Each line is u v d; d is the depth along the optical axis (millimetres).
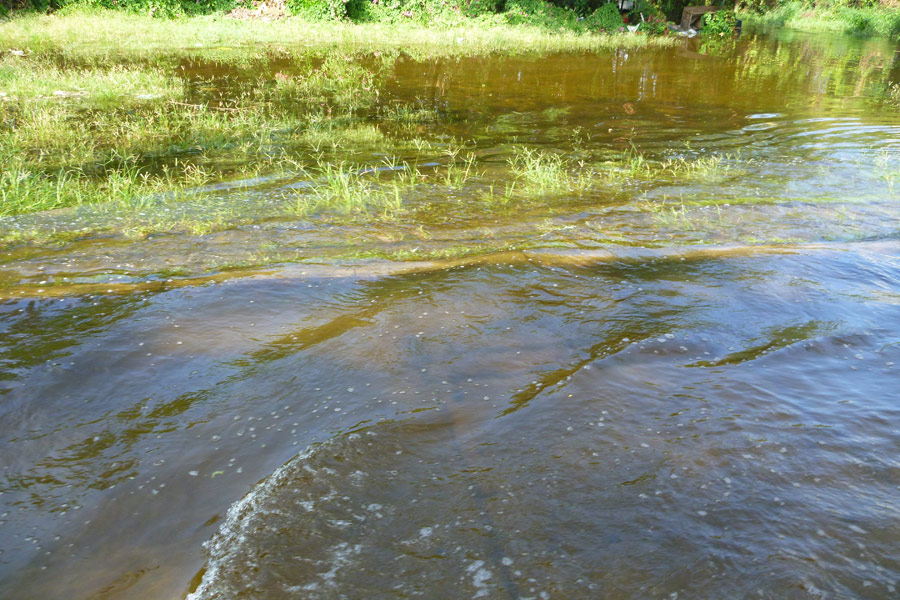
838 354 3441
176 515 2359
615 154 8703
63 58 15453
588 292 4316
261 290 4359
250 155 8453
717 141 9453
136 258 4988
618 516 2262
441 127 10305
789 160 8328
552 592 1947
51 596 2016
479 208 6398
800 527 2193
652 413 2896
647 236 5566
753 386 3113
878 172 7711
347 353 3502
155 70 13633
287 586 1994
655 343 3529
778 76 15859
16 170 7102
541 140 9516
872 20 30562
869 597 1912
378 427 2818
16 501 2436
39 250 5133
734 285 4414
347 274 4660
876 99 12938
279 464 2619
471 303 4125
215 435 2826
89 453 2717
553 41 21844
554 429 2787
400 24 23906
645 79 15062
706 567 2029
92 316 3975
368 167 7957
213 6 24797
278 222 5891
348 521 2264
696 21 26594
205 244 5316
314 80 13711
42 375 3299
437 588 1976
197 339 3689
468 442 2713
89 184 6988
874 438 2695
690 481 2436
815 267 4750
